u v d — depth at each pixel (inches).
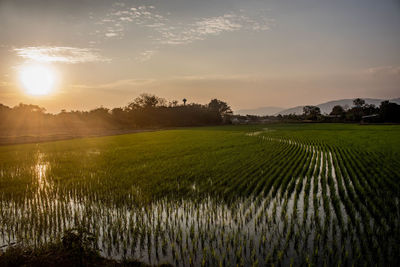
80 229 247.4
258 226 311.4
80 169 714.8
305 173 585.9
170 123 4308.6
